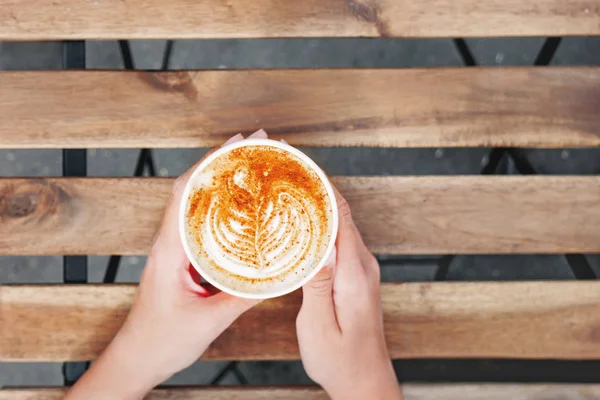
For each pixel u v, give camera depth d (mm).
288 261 469
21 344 588
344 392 569
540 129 581
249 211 474
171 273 553
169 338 557
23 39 578
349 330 563
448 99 581
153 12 575
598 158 701
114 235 583
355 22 577
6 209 583
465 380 705
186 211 471
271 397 593
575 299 589
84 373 585
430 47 705
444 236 584
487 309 590
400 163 707
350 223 550
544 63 644
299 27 576
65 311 588
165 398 591
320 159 705
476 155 706
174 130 579
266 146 479
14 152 704
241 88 580
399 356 589
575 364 695
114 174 705
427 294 591
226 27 575
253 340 587
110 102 579
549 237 584
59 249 583
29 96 578
